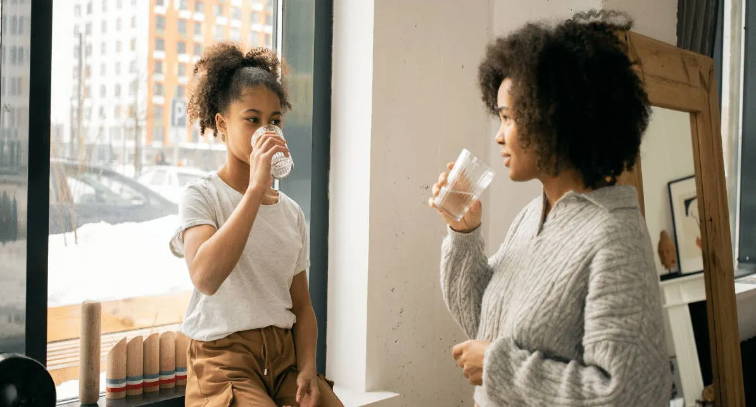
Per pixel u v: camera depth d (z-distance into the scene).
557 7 2.25
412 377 2.20
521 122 1.08
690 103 2.23
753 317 3.14
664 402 0.99
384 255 2.08
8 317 1.48
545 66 1.06
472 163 1.28
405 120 2.12
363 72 2.04
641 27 2.35
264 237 1.55
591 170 1.08
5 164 1.46
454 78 2.28
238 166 1.57
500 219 2.41
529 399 1.03
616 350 0.96
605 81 1.05
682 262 2.20
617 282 0.99
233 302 1.50
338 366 2.12
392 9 2.05
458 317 1.34
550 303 1.06
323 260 2.12
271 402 1.41
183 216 1.47
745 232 3.60
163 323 1.85
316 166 2.08
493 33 2.42
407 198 2.15
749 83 3.60
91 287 1.70
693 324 2.21
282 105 1.59
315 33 2.05
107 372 1.67
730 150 3.56
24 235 1.49
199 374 1.47
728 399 2.25
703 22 2.73
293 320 1.60
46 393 1.22
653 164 2.11
